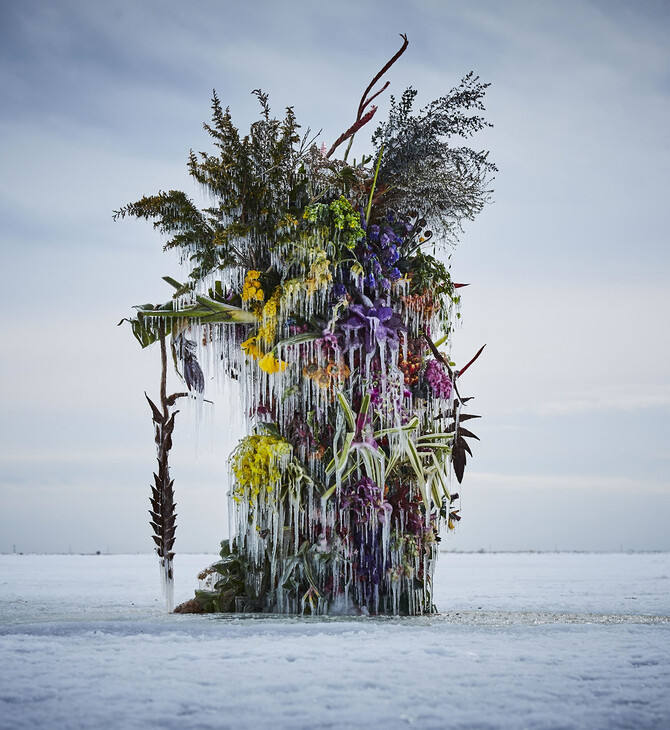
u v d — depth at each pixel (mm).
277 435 7883
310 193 8281
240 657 4582
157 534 8250
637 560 47500
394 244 8422
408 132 8547
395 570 7918
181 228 8180
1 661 4434
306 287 7852
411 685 3762
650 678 3961
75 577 21047
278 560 7953
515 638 5523
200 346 8328
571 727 3037
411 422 8125
